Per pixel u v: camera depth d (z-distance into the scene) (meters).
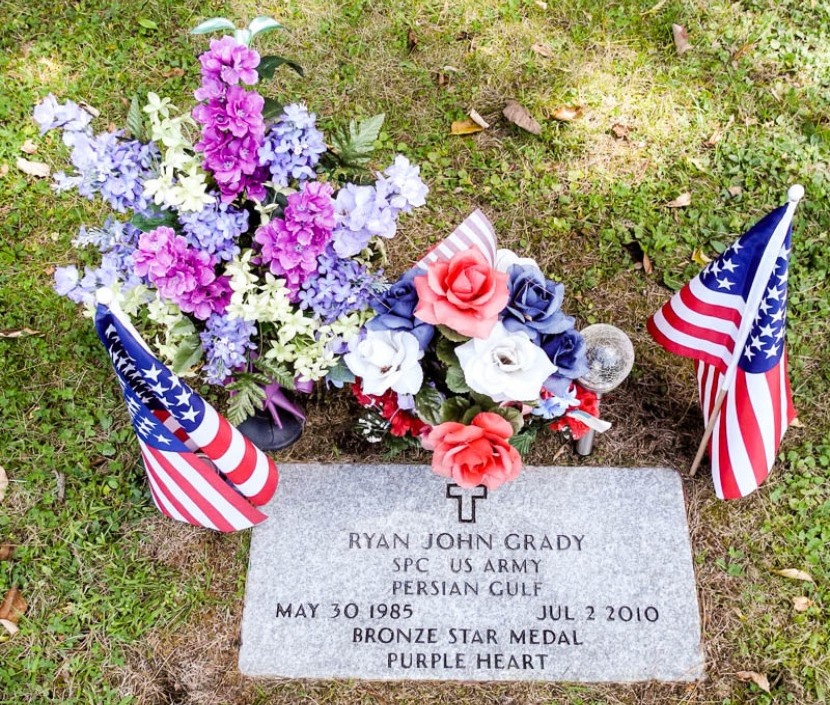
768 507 1.54
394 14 1.93
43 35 1.89
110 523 1.53
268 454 1.57
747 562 1.51
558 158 1.81
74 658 1.45
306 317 1.28
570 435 1.57
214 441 1.30
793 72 1.89
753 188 1.78
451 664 1.42
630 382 1.62
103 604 1.48
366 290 1.25
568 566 1.48
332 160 1.30
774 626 1.47
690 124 1.84
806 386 1.63
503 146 1.82
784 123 1.84
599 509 1.51
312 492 1.53
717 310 1.33
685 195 1.76
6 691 1.43
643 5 1.95
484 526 1.50
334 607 1.45
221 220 1.17
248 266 1.19
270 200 1.26
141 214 1.21
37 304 1.67
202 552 1.51
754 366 1.31
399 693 1.42
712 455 1.44
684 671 1.43
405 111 1.85
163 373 1.20
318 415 1.60
